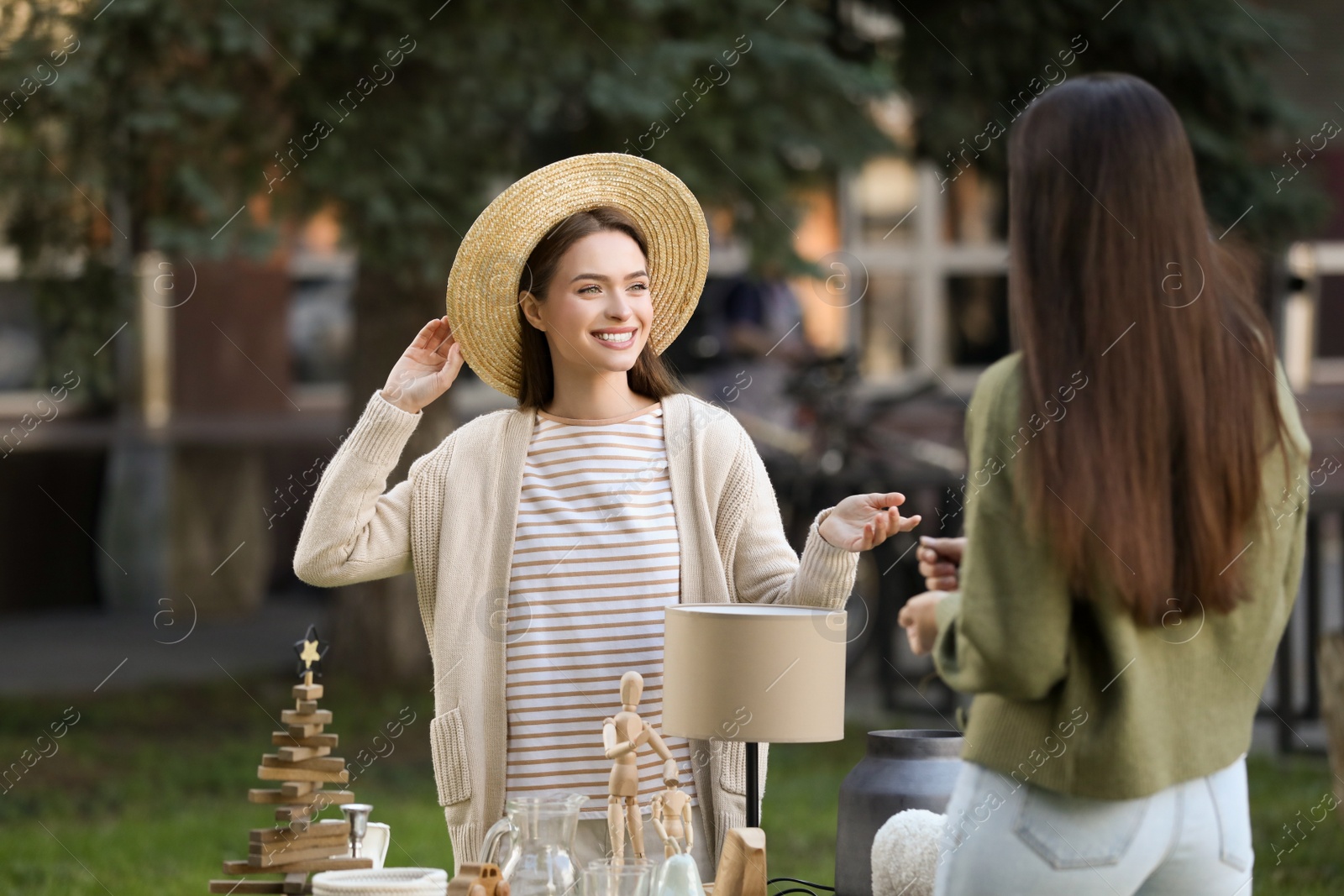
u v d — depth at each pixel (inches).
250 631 480.1
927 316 590.9
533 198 123.1
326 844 119.5
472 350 127.6
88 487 519.2
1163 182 94.0
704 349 404.8
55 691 384.2
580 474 122.6
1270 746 320.5
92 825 263.1
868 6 379.9
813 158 360.2
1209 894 96.3
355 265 355.9
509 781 119.7
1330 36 461.1
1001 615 92.3
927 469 342.6
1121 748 92.1
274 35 280.8
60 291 319.3
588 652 119.3
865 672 401.7
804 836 246.4
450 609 121.5
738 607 115.3
